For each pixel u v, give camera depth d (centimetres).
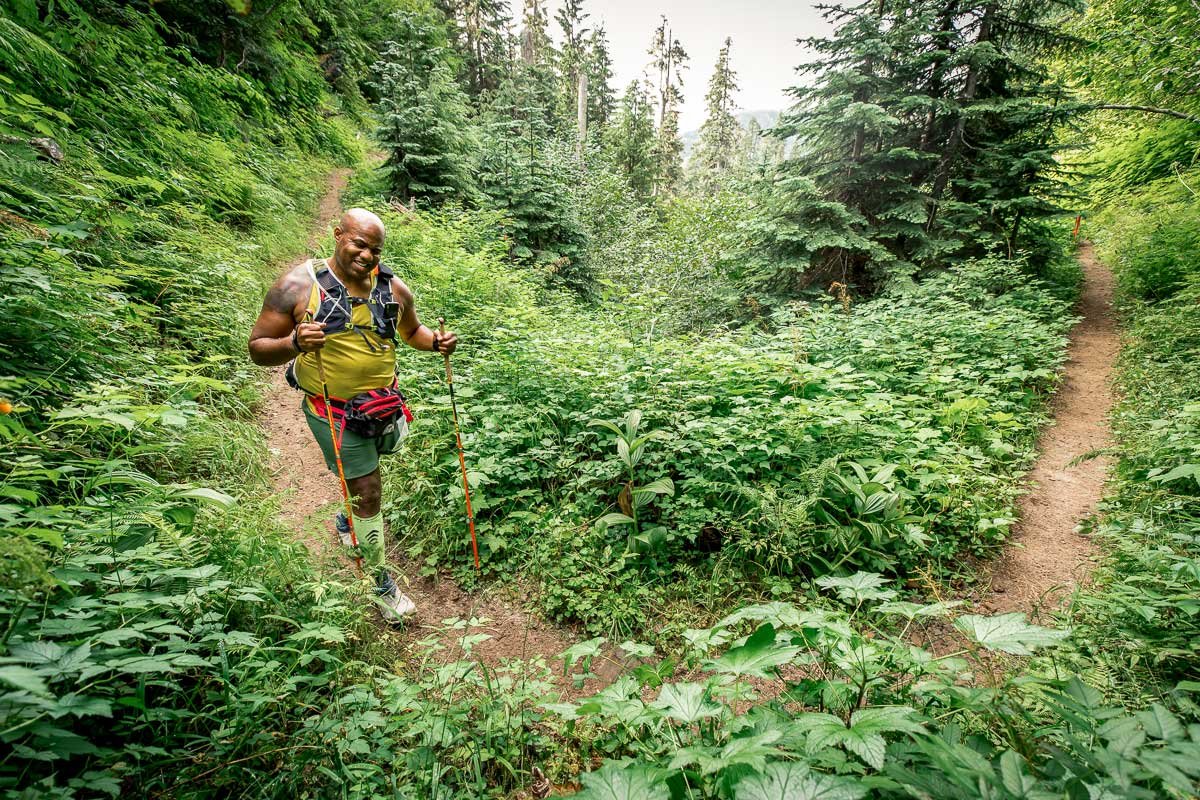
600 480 395
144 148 640
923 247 1035
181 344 449
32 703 104
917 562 352
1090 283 1293
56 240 369
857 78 960
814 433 432
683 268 1173
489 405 447
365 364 259
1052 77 1261
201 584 183
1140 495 393
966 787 101
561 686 254
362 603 254
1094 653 231
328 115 1565
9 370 258
